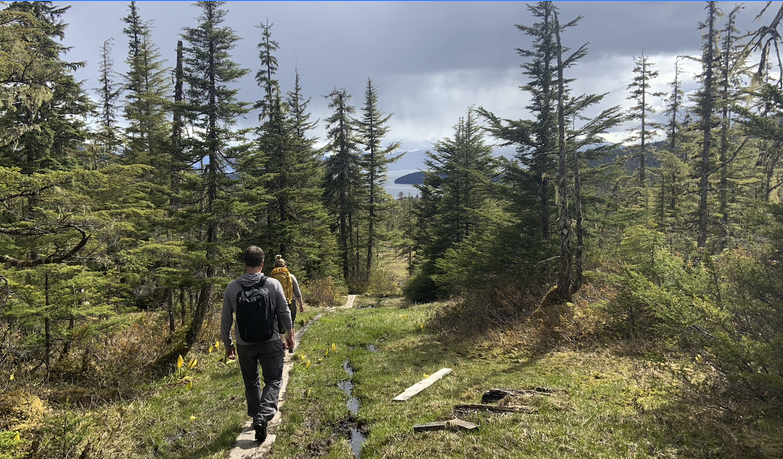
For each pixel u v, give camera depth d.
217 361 8.82
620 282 8.73
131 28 22.08
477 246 16.56
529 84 15.05
